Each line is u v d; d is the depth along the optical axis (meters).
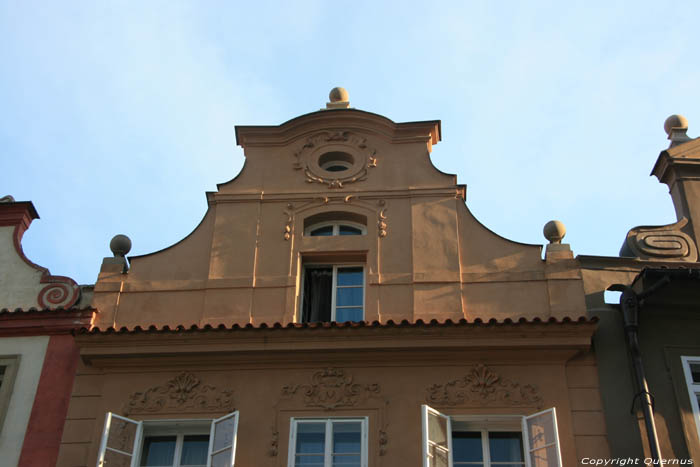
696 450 12.89
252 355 13.98
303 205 15.95
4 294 15.28
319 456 13.16
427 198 15.83
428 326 13.72
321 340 13.92
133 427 13.52
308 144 16.80
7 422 13.80
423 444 12.55
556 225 15.21
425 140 16.64
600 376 13.63
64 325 14.72
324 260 15.46
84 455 13.40
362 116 16.91
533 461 12.84
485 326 13.70
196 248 15.56
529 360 13.84
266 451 13.19
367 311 14.55
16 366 14.39
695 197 15.66
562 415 13.30
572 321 13.65
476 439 13.43
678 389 13.45
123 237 15.74
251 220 15.80
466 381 13.70
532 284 14.66
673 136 16.59
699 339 13.97
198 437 13.73
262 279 15.03
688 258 14.93
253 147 16.88
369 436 13.23
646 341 13.92
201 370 14.11
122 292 15.12
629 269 14.75
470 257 15.05
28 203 16.34
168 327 13.98
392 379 13.77
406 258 15.09
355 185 16.14
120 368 14.23
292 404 13.62
